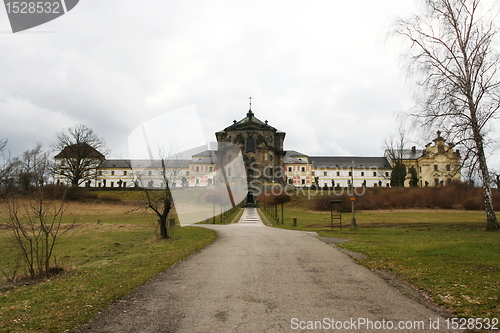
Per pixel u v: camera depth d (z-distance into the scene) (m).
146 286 10.33
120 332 6.75
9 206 14.52
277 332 6.65
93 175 82.00
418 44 25.67
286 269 12.71
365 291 9.59
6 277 13.66
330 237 24.42
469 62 24.81
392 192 65.06
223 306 8.30
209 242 21.50
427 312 7.80
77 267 15.22
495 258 13.77
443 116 24.88
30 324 7.20
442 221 41.22
